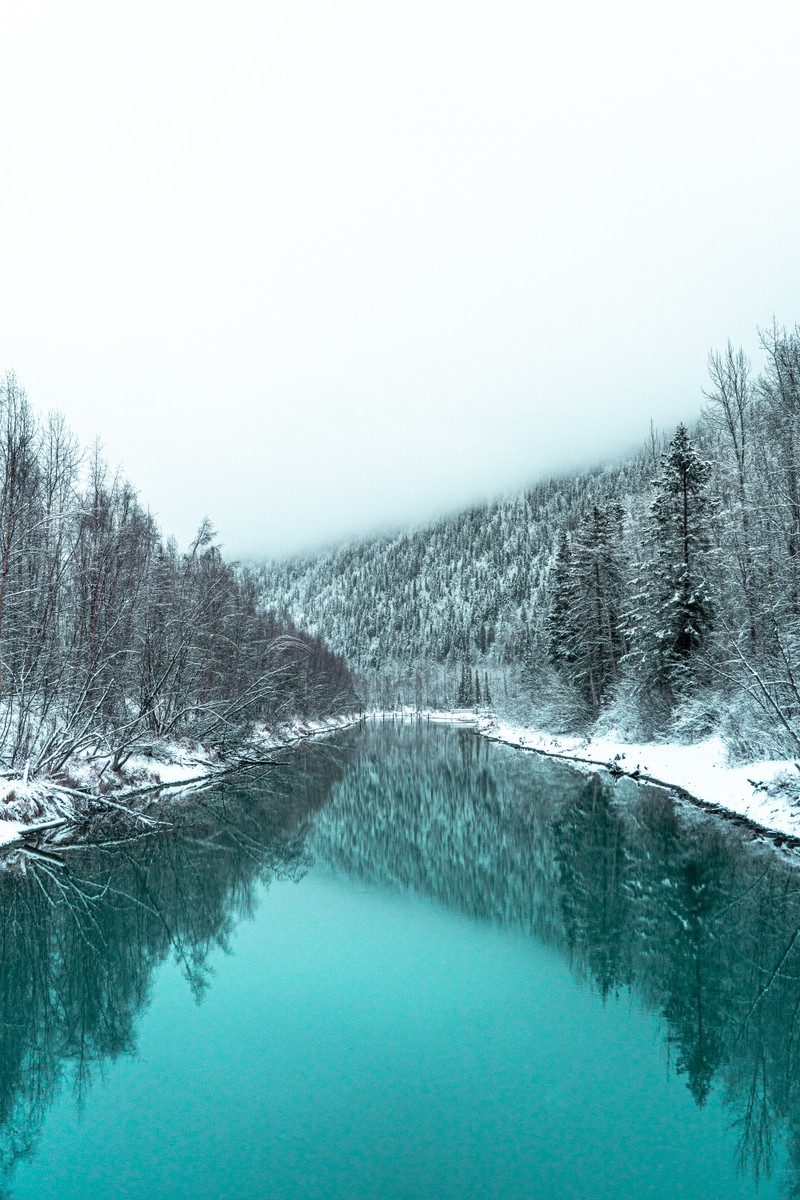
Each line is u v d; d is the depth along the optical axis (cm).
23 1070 791
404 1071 777
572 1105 708
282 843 2048
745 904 1299
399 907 1454
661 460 3578
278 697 5041
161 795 2592
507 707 7212
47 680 2180
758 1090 736
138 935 1268
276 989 1021
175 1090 747
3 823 1781
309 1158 620
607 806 2364
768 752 2062
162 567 3041
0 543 1917
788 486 2358
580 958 1123
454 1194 571
